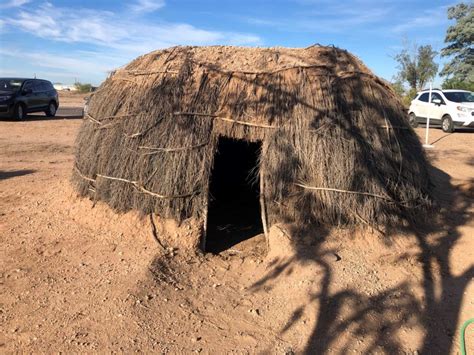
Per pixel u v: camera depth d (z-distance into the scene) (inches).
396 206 240.7
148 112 243.4
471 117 721.0
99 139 261.3
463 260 229.3
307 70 247.0
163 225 230.1
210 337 165.3
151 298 185.5
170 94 242.2
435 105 772.6
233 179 382.9
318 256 211.9
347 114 239.0
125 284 192.5
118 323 168.7
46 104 909.8
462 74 1396.4
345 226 227.8
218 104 237.9
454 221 277.1
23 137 641.6
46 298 184.9
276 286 199.3
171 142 231.8
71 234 243.4
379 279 204.1
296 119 232.8
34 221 266.1
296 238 221.1
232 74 245.1
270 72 244.7
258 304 187.9
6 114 802.8
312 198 227.0
